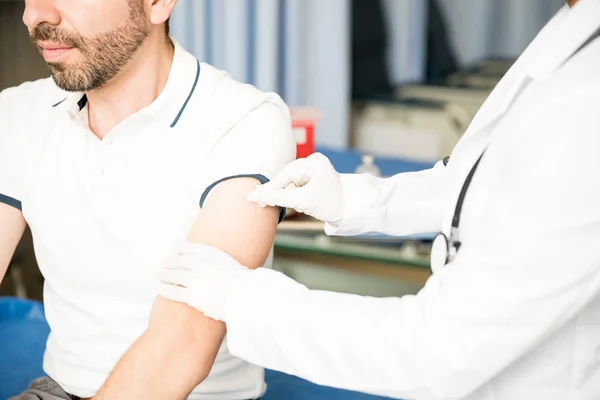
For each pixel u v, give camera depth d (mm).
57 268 1367
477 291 954
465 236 1106
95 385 1352
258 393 1466
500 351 952
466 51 5117
